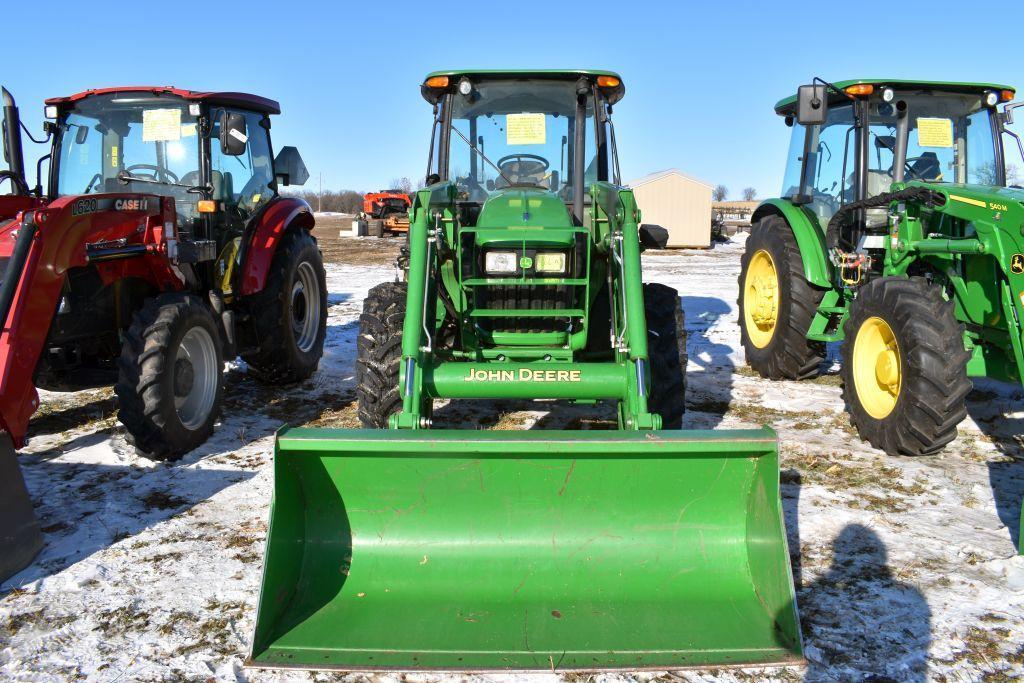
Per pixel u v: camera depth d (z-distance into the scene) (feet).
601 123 16.35
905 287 15.15
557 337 14.17
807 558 11.13
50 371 15.15
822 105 17.10
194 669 8.70
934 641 9.14
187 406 16.02
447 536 10.13
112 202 15.02
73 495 13.48
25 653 8.98
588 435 9.54
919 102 19.29
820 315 20.53
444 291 14.57
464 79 16.15
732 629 9.05
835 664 8.72
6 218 16.84
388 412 14.47
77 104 18.71
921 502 13.12
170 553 11.35
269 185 21.56
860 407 16.19
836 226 19.03
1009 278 13.71
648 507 10.14
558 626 9.17
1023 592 10.21
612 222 13.70
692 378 22.33
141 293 17.01
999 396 19.76
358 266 59.41
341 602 9.57
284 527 9.59
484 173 16.55
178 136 18.24
